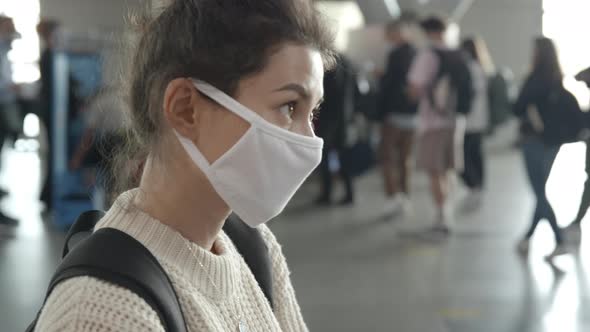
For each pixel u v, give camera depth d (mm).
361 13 13938
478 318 4004
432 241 5891
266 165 798
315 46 797
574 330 3854
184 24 779
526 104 5348
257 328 920
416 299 4328
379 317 3992
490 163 11406
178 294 783
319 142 828
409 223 6602
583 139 5262
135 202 834
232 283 869
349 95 7359
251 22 762
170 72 783
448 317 4016
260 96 778
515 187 8875
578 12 17844
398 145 7012
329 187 7508
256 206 824
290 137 796
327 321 3926
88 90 5828
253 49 763
